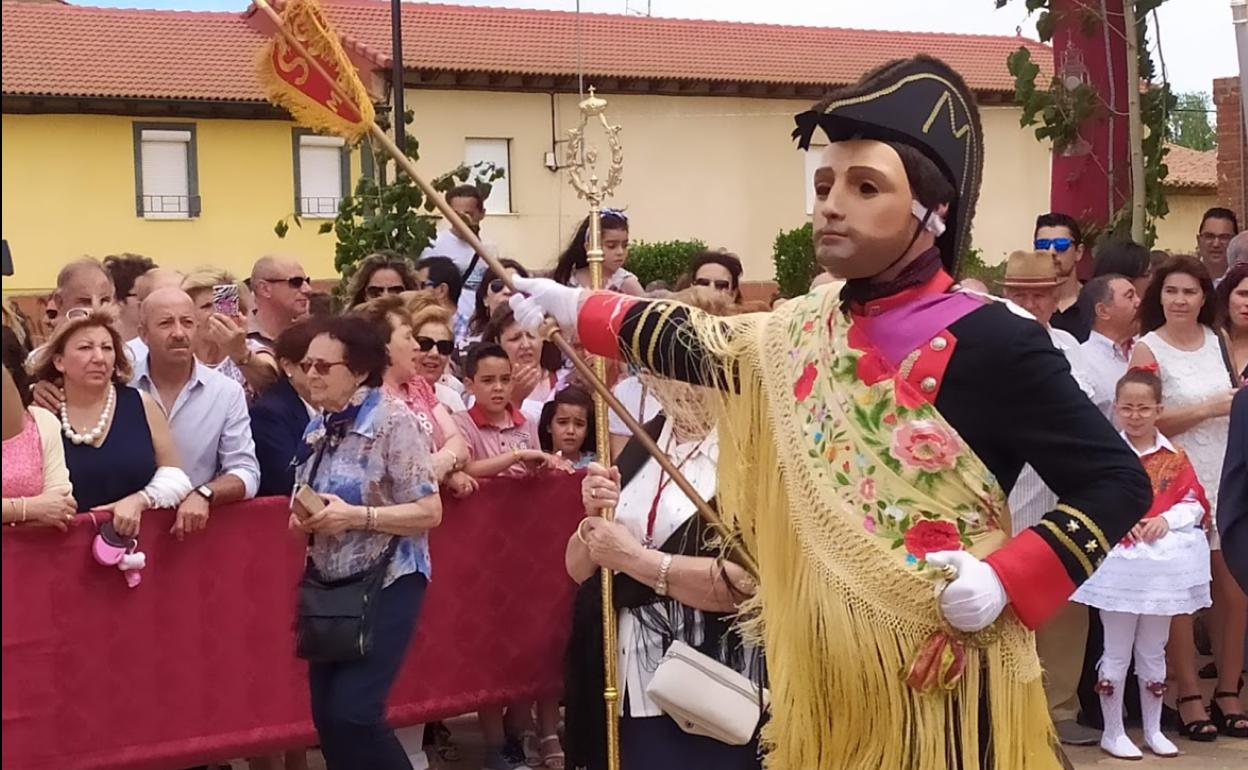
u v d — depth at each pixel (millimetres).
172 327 4645
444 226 9344
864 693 2773
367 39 23328
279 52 3277
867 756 2785
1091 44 7848
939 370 2748
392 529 4207
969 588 2613
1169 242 28141
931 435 2750
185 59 23859
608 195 3746
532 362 5777
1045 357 2723
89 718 4246
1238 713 6055
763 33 27156
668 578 3584
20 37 23516
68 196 23031
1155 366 6047
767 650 2924
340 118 3252
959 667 2709
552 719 5480
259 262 6184
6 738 4090
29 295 14953
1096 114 7848
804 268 22828
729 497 3072
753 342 3033
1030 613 2668
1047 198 27547
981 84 26812
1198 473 6066
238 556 4566
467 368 5539
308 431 4375
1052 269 5961
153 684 4379
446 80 23406
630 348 3178
